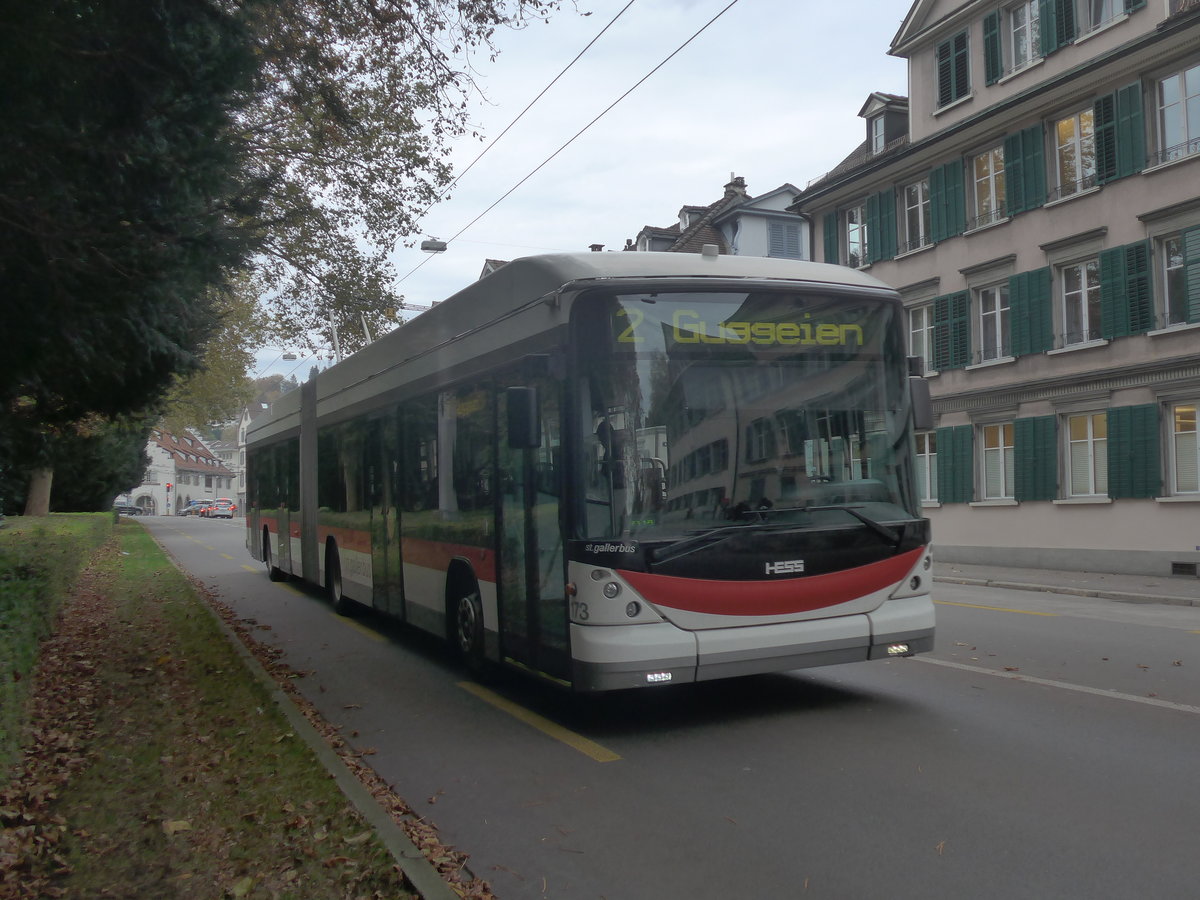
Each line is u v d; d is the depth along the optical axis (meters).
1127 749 6.00
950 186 23.94
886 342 7.22
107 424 14.80
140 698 7.95
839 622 6.81
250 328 37.25
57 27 5.73
